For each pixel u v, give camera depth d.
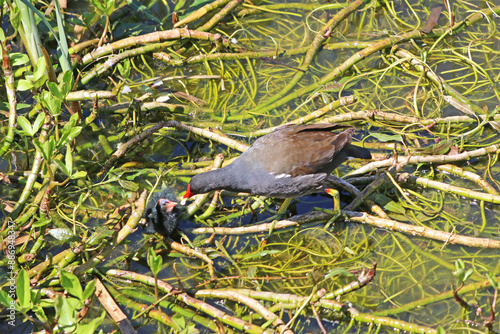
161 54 11.71
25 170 9.66
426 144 10.15
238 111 10.92
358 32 12.45
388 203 9.16
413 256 8.46
